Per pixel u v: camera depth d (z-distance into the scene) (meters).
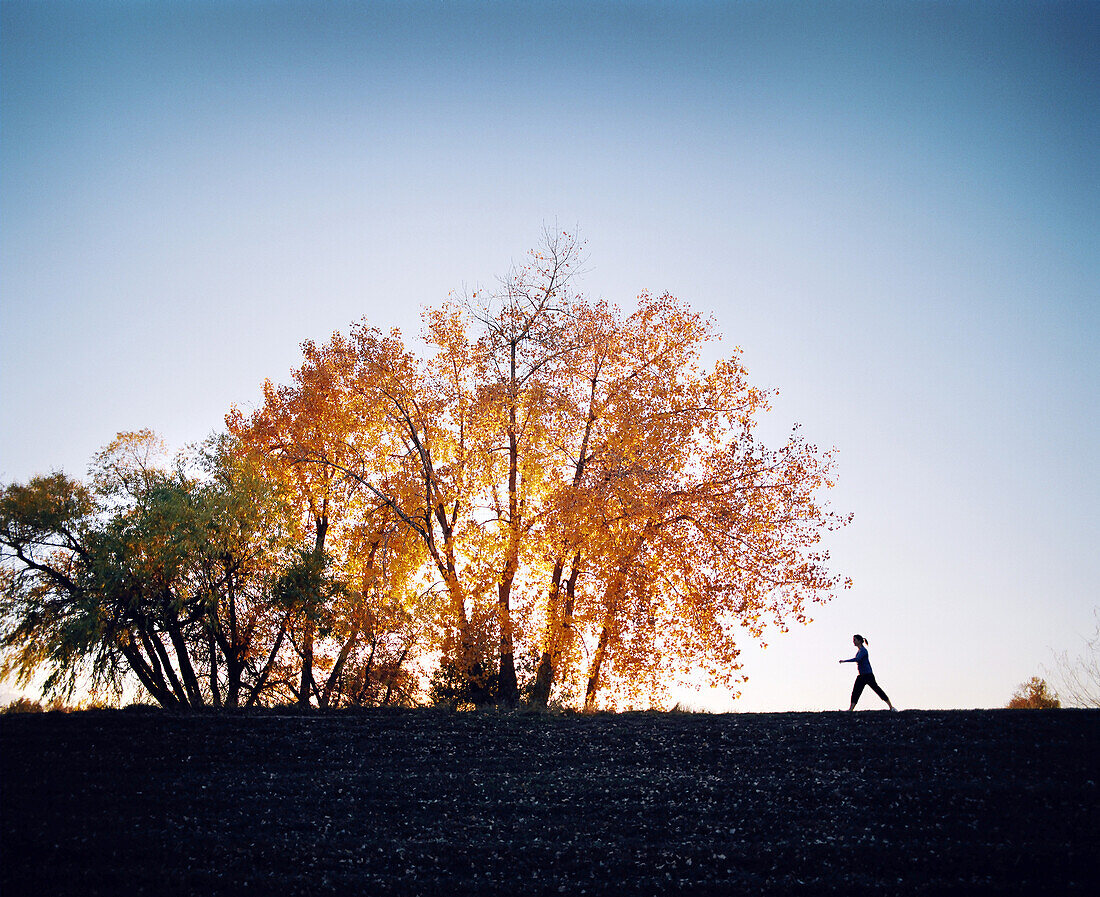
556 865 13.55
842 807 15.54
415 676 34.44
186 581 29.81
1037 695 27.91
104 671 29.16
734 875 13.12
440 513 31.89
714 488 30.19
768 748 19.28
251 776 17.66
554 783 17.27
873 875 12.99
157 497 29.91
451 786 17.12
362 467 34.06
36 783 16.94
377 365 32.53
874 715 22.27
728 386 31.17
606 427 31.38
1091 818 14.52
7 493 31.89
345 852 13.91
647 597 28.27
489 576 29.39
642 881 12.98
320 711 25.09
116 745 19.50
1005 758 17.66
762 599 28.75
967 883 12.59
